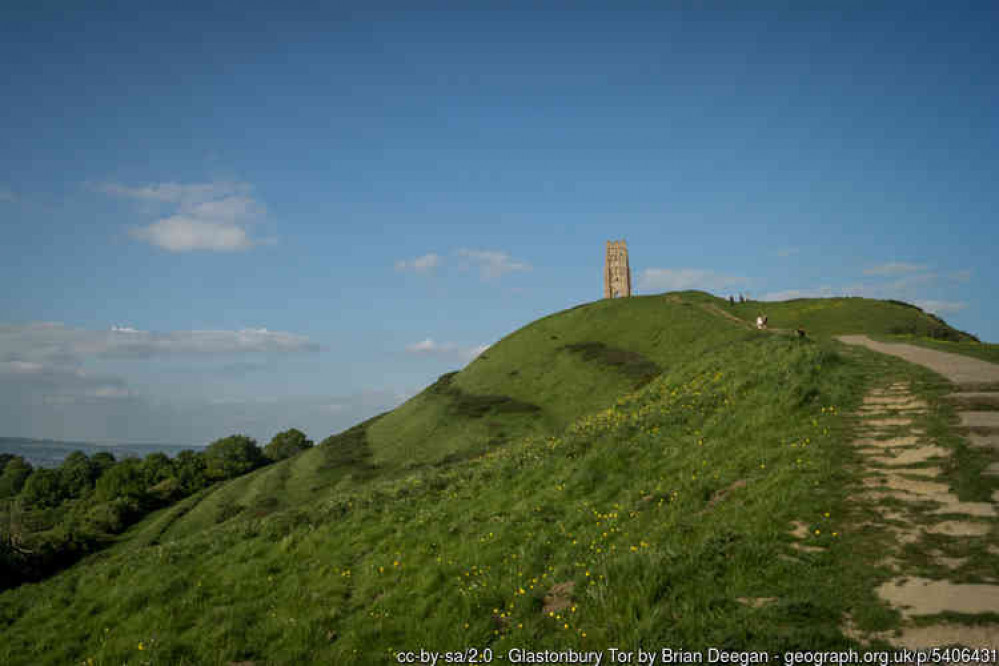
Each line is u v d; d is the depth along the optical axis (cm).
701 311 9812
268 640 1225
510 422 6981
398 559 1480
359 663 1078
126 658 1250
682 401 2267
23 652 1377
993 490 1072
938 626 752
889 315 7756
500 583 1238
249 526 1962
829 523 1085
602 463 1795
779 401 1911
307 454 8625
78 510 10150
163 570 1672
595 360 8388
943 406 1596
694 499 1371
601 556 1219
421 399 9375
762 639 806
